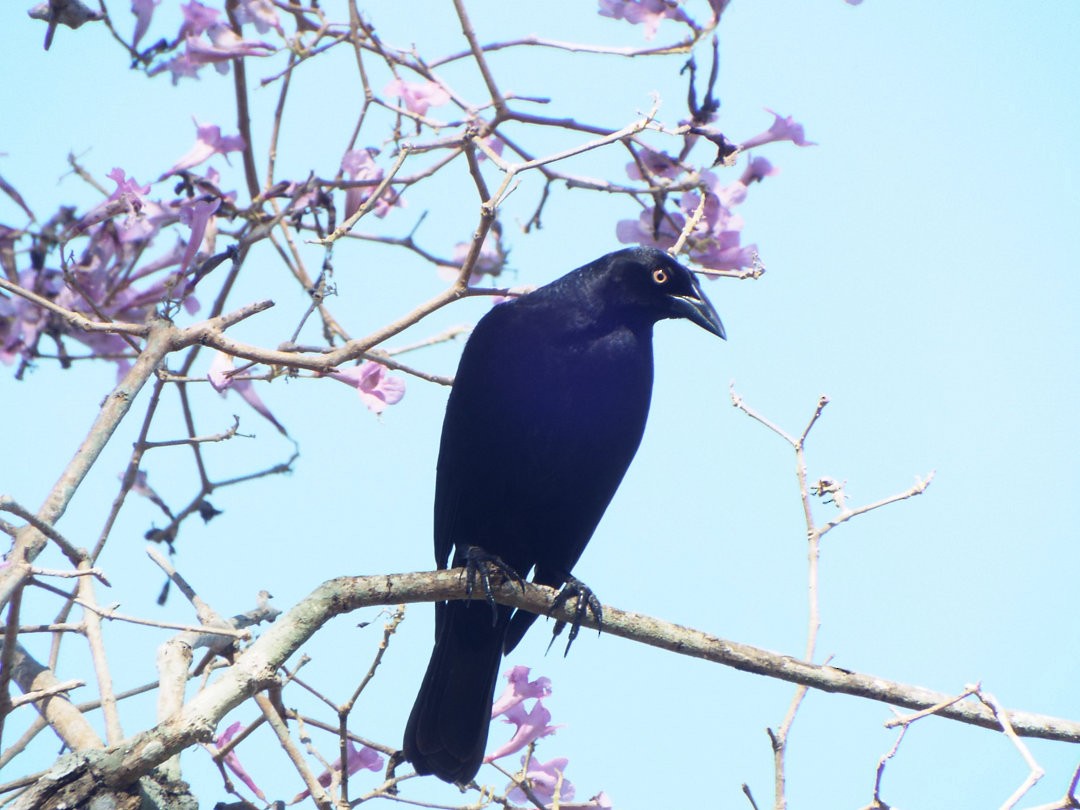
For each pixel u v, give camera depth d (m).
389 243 10.84
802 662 8.05
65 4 9.61
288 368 9.07
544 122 10.43
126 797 6.62
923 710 7.28
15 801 6.50
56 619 8.27
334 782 7.93
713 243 10.55
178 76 10.23
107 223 10.31
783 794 7.27
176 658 7.68
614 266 10.66
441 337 10.08
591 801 9.06
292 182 10.04
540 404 10.52
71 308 10.40
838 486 8.30
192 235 8.94
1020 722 8.00
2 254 10.28
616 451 10.87
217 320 8.53
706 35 10.05
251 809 7.65
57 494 7.54
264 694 7.76
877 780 6.95
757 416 8.43
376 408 9.80
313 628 7.29
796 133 10.53
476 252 8.47
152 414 8.87
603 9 10.20
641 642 8.16
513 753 9.39
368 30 10.25
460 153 10.17
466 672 10.66
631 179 10.83
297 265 10.49
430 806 8.16
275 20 10.25
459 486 10.88
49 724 7.40
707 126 10.23
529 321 10.64
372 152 10.34
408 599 7.66
